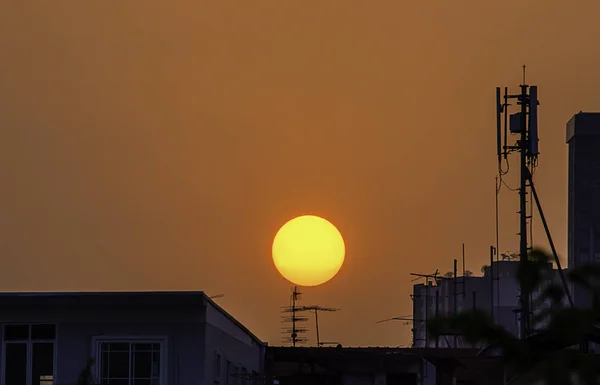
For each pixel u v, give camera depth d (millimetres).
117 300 139250
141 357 140250
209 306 144000
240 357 189625
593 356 35438
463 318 36438
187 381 139375
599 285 36312
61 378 140000
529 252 38031
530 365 36156
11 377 140625
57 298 140125
